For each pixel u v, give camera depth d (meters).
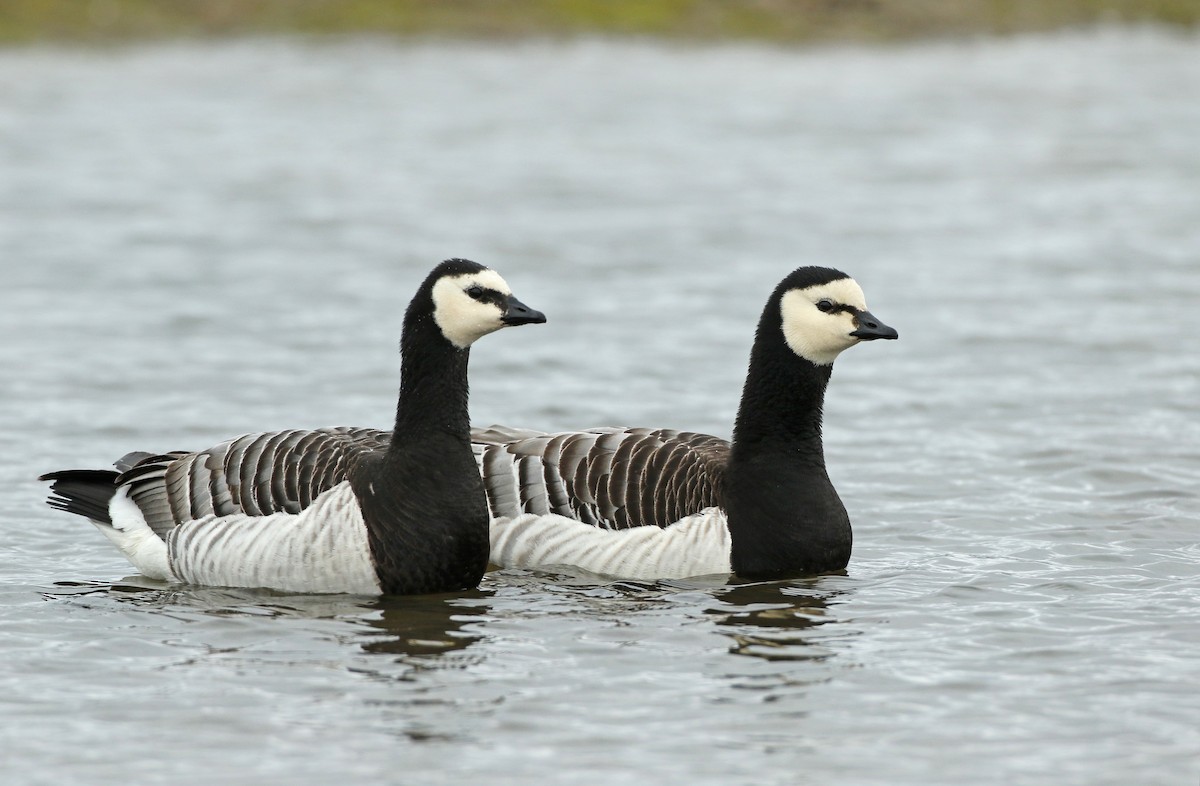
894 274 27.55
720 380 21.11
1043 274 27.41
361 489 13.08
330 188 34.72
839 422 19.30
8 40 49.16
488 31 52.56
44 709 10.94
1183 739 10.41
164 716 10.83
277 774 9.95
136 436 18.48
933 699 11.11
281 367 21.58
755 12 55.06
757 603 13.17
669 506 13.89
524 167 37.28
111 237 29.94
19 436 18.44
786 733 10.55
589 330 23.88
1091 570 13.95
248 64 48.34
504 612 12.91
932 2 57.06
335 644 12.15
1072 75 49.41
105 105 42.81
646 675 11.55
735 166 37.59
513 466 14.18
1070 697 11.12
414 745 10.37
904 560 14.38
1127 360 21.95
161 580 13.75
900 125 42.44
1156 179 35.88
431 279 13.12
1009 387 20.72
